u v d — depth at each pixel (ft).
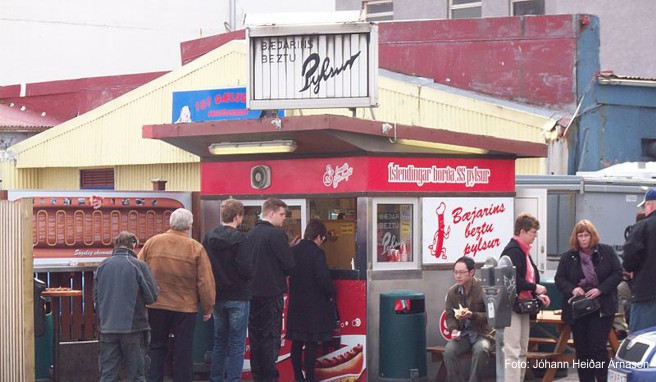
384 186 37.19
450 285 38.73
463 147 38.09
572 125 62.18
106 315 32.71
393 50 71.00
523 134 59.36
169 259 34.63
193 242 34.91
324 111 61.00
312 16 37.81
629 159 65.10
